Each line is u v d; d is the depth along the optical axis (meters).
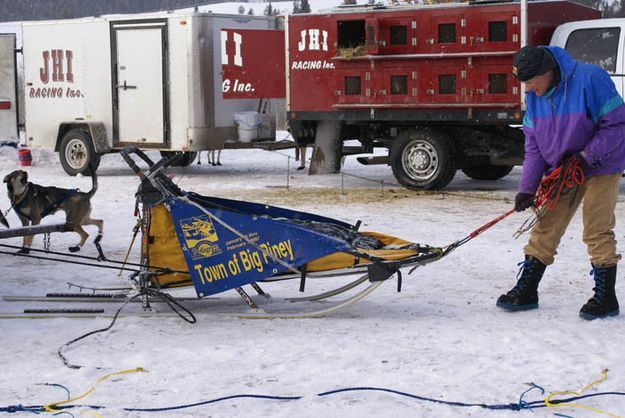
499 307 6.41
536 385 4.66
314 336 5.71
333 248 6.00
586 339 5.52
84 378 4.87
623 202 12.46
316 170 15.22
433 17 13.33
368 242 6.34
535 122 6.09
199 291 6.18
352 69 14.06
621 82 12.59
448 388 4.63
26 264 8.52
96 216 11.73
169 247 6.30
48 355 5.32
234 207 6.42
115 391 4.64
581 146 6.01
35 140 18.23
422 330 5.81
